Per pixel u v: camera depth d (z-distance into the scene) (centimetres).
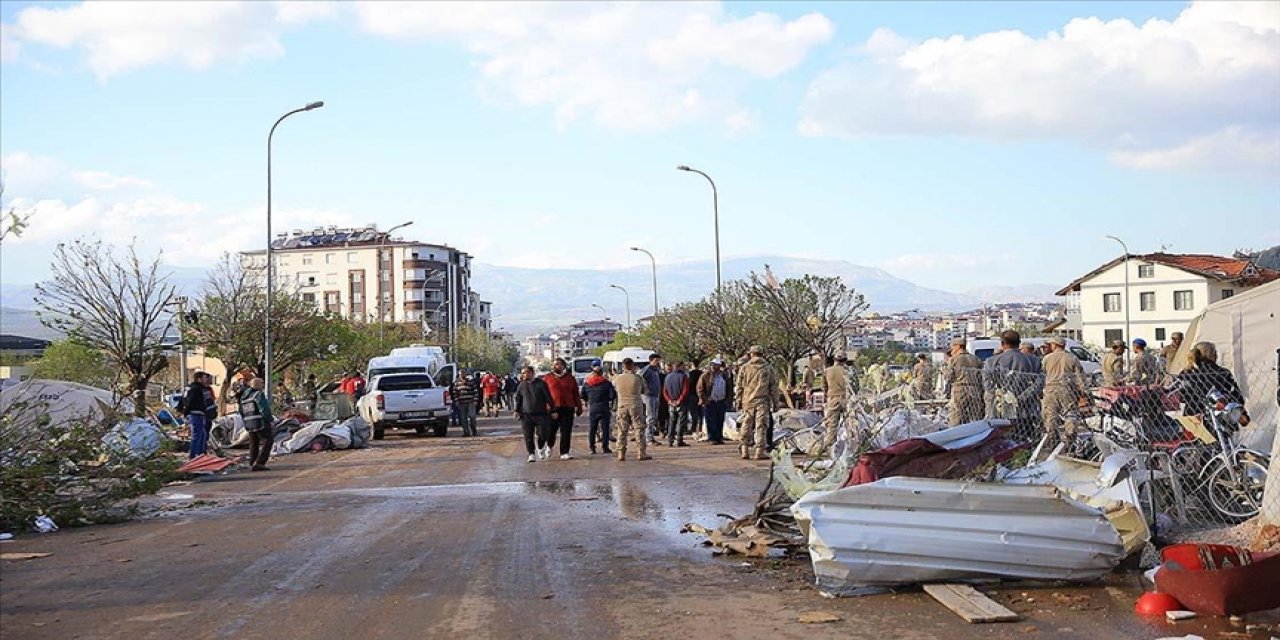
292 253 13288
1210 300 6525
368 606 802
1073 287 7206
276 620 764
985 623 705
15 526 1241
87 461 1377
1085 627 694
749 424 1962
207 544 1120
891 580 791
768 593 815
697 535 1098
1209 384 1099
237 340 4012
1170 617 703
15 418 1370
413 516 1306
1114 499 866
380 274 7162
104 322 3241
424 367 3622
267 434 2067
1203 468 1069
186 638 719
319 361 4712
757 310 4534
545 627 732
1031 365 1358
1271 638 659
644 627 727
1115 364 1809
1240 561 756
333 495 1584
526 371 2075
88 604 830
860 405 1631
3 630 750
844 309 4462
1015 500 797
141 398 3020
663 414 2620
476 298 16262
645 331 6419
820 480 1027
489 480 1738
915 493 796
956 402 1416
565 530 1157
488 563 969
